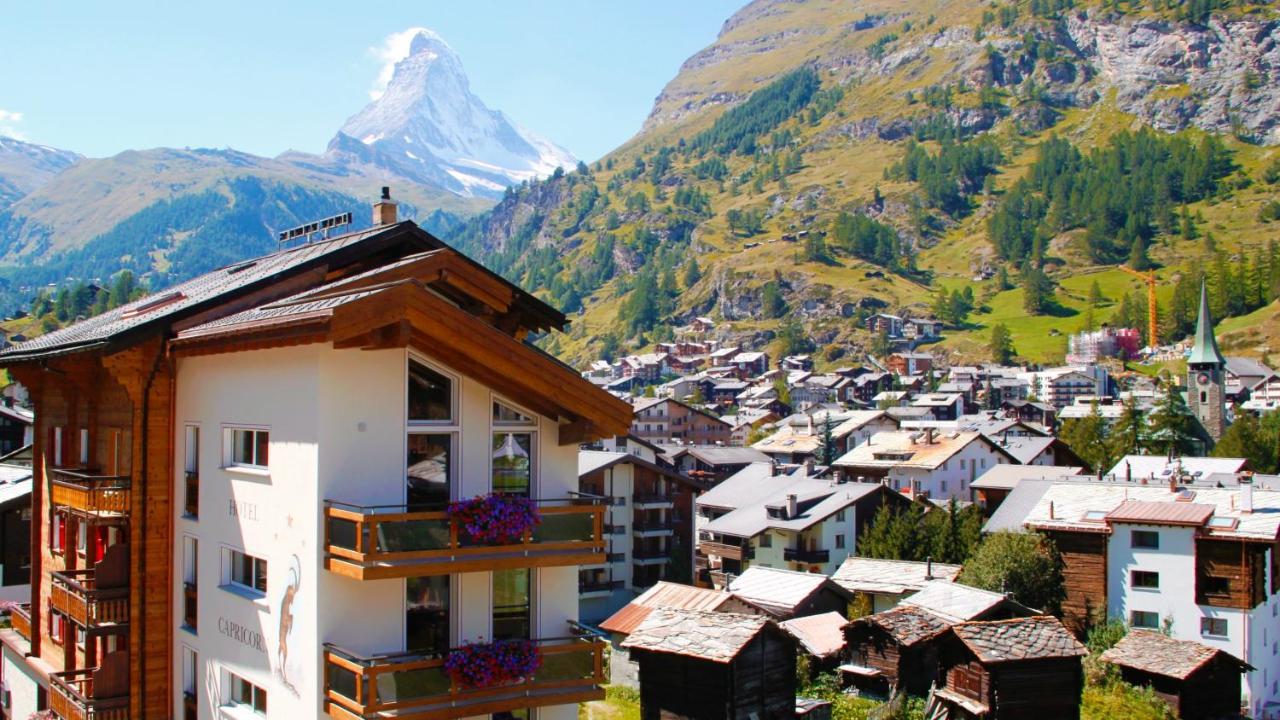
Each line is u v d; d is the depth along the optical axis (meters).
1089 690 49.62
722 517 90.25
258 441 21.64
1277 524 56.66
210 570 23.17
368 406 19.52
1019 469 96.88
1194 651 49.34
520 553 19.67
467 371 20.47
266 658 20.73
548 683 20.36
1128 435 146.12
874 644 49.47
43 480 32.25
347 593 19.22
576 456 22.00
